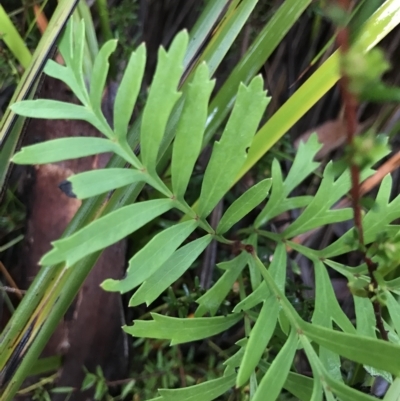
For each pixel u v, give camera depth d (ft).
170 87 0.41
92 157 0.81
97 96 0.44
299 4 0.66
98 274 0.83
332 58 0.64
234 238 0.95
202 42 0.64
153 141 0.44
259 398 0.44
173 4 1.01
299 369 0.90
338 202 0.96
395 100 0.31
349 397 0.46
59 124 0.80
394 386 0.53
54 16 0.55
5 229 0.87
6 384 0.63
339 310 0.58
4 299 0.85
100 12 0.82
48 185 0.82
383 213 0.58
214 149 0.48
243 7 0.64
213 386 0.56
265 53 0.68
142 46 0.41
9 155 0.68
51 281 0.61
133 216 0.44
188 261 0.53
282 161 1.06
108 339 0.85
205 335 0.56
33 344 0.62
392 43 0.94
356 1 0.76
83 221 0.61
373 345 0.44
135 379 0.83
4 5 0.91
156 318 0.52
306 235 0.99
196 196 0.95
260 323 0.49
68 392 0.83
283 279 0.60
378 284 0.47
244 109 0.46
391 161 0.81
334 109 1.04
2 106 0.91
